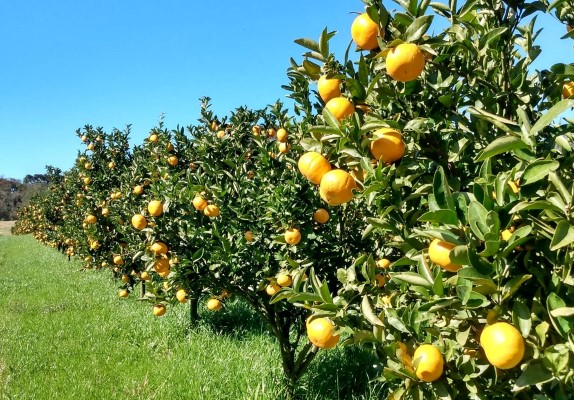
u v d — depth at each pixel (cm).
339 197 182
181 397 475
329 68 210
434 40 176
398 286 243
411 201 200
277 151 520
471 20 207
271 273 467
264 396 452
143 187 761
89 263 1038
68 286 1183
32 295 1095
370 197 184
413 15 180
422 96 203
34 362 607
